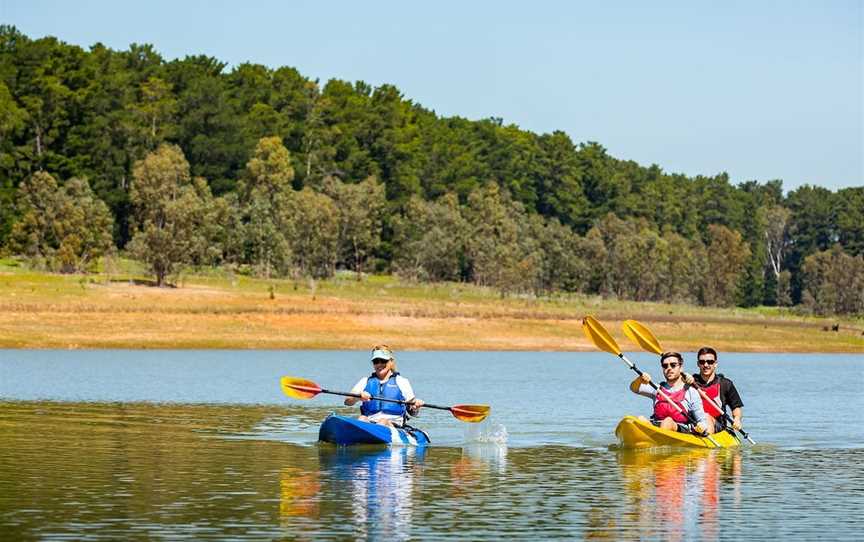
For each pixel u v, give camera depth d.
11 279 78.81
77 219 108.94
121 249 132.25
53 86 133.50
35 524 13.15
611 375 47.22
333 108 164.38
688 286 161.75
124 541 12.36
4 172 130.00
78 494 15.21
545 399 33.53
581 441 22.39
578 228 188.38
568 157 189.25
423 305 81.69
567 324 79.75
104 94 137.50
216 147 142.38
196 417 26.17
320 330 69.31
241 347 62.94
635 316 88.25
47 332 60.56
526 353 66.56
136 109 141.38
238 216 121.06
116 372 42.03
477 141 182.38
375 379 21.73
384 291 101.12
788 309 167.00
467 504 14.97
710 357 22.03
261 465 18.19
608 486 16.64
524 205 177.88
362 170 158.50
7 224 119.50
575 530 13.37
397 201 151.25
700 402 21.78
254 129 151.25
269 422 25.17
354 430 20.66
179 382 37.75
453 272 136.75
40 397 31.30
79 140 134.00
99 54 149.12
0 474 16.86
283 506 14.57
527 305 96.31
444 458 19.48
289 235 120.88
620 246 153.12
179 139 143.88
